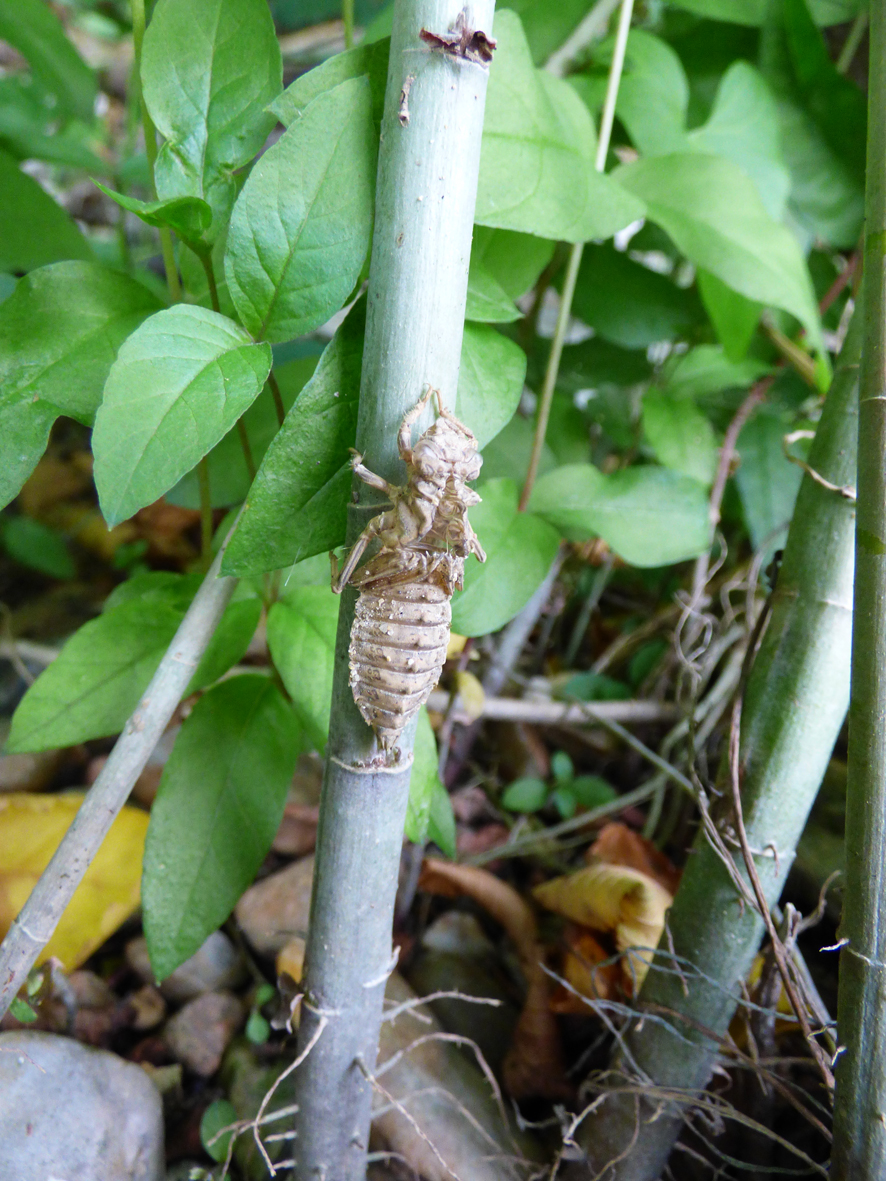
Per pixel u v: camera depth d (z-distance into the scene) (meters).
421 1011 0.16
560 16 0.17
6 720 0.20
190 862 0.13
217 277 0.13
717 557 0.24
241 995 0.17
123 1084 0.14
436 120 0.09
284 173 0.10
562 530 0.15
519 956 0.17
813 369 0.18
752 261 0.14
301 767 0.20
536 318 0.20
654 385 0.19
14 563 0.27
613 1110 0.14
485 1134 0.14
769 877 0.12
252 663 0.22
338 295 0.10
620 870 0.16
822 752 0.12
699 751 0.18
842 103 0.19
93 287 0.12
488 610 0.14
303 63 0.28
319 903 0.11
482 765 0.22
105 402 0.09
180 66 0.11
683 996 0.13
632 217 0.12
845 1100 0.10
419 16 0.09
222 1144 0.14
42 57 0.21
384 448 0.10
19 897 0.15
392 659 0.10
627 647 0.24
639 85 0.16
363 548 0.10
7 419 0.11
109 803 0.11
